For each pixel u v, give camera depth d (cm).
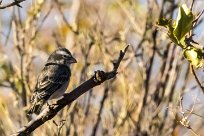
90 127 1357
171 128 1316
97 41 1369
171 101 1320
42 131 1298
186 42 844
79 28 1448
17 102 1344
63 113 1323
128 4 1503
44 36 1633
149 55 1370
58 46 1473
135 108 1362
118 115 1368
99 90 1380
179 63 1325
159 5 1386
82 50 1391
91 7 1544
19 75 1373
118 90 1424
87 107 1330
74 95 870
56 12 1603
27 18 1400
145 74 1359
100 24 1410
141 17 1459
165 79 1335
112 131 1335
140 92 1379
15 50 1414
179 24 837
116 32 1492
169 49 1338
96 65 1383
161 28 873
